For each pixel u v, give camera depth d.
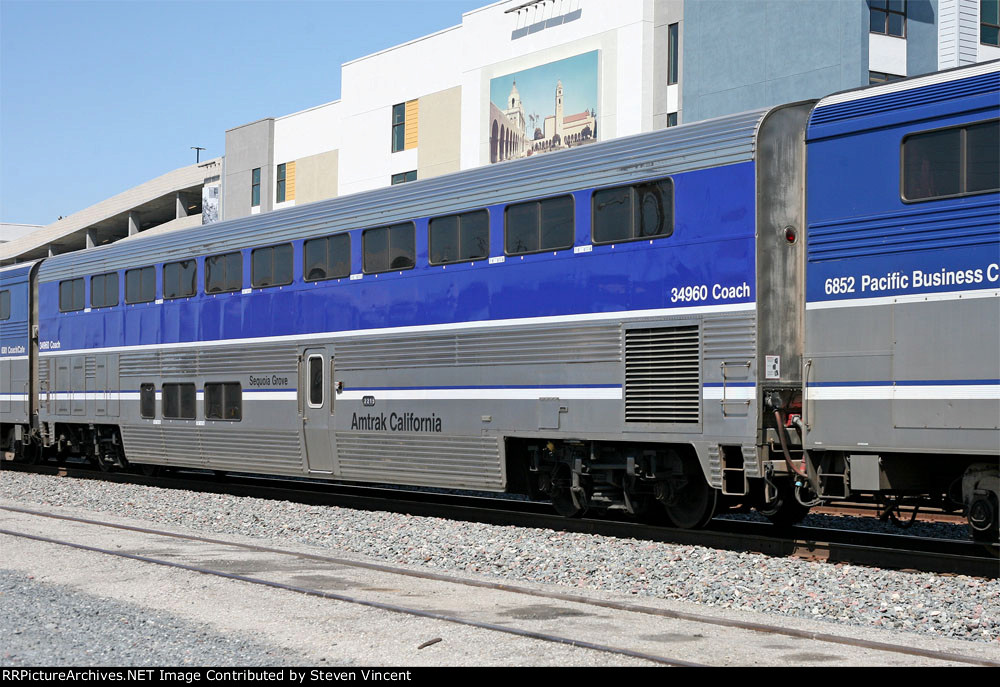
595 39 31.39
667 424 10.90
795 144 10.57
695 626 7.49
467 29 35.78
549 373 12.03
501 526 12.40
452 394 13.14
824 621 7.86
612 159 11.59
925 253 9.20
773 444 10.29
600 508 12.52
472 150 35.75
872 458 9.56
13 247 69.75
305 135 44.25
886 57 25.78
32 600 8.61
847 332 9.69
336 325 14.77
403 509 14.15
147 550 11.02
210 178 51.22
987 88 8.95
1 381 21.89
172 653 6.88
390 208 14.09
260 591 8.88
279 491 16.09
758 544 10.44
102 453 19.89
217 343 16.75
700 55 28.22
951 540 10.59
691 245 10.76
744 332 10.26
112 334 18.98
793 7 26.14
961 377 8.90
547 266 12.12
